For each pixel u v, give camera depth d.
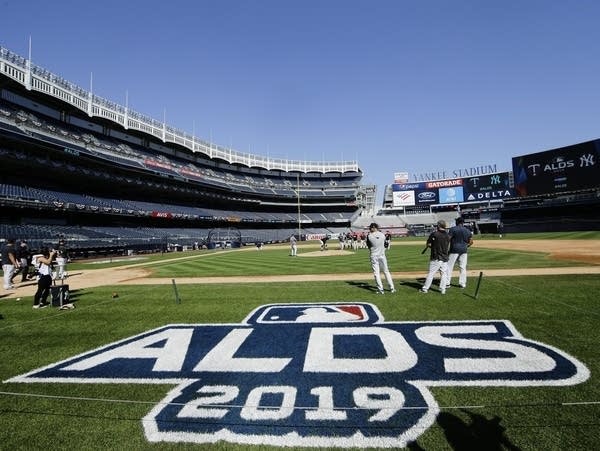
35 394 4.14
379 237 9.44
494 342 5.38
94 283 14.21
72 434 3.31
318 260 22.27
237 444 3.10
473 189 68.88
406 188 73.06
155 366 4.92
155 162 53.66
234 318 7.42
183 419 3.52
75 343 6.06
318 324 6.74
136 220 51.09
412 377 4.30
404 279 12.31
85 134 45.12
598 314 6.59
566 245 27.83
